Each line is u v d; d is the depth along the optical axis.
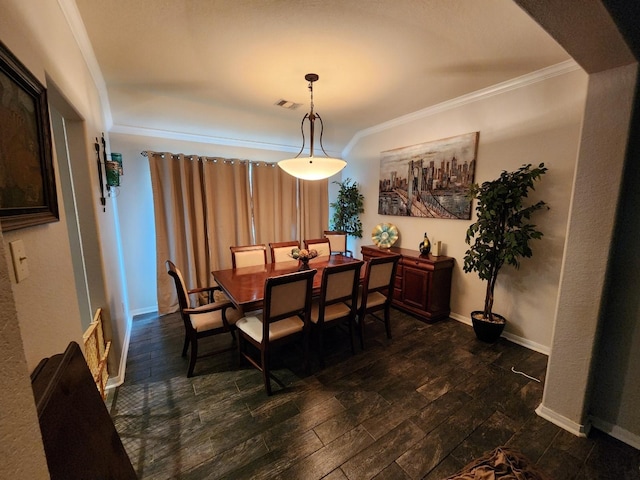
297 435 1.67
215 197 3.85
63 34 1.46
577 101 2.29
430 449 1.58
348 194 4.60
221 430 1.71
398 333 3.00
